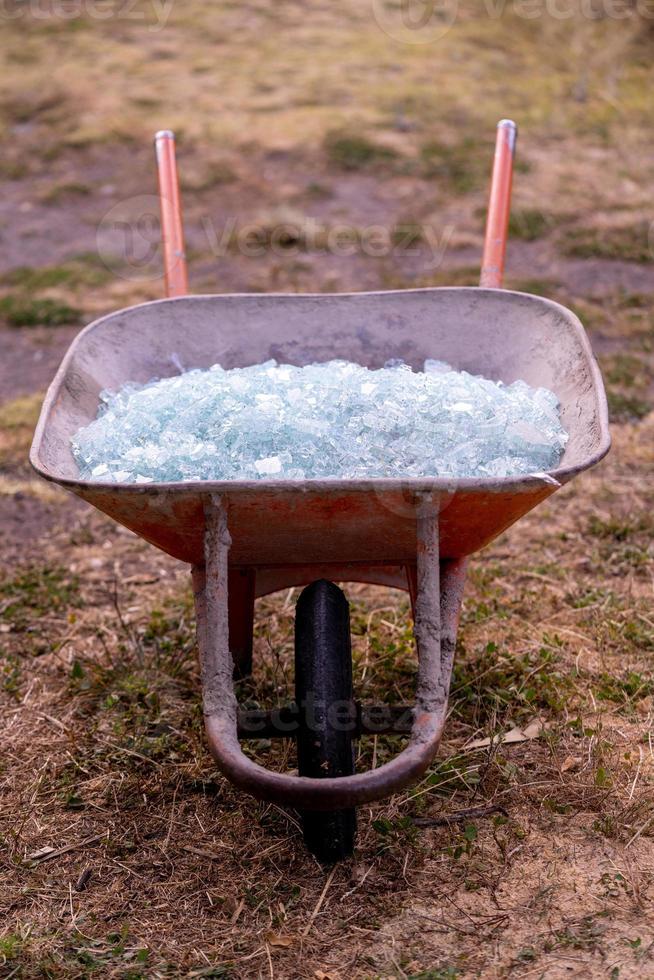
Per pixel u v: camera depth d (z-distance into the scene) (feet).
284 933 7.30
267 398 8.04
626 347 17.70
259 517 7.24
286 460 7.51
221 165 26.61
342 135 27.99
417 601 7.30
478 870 7.79
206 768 9.02
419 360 9.97
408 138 27.99
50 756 9.29
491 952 7.08
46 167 27.53
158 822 8.46
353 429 7.84
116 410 8.60
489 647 10.21
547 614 11.18
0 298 20.49
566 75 33.12
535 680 9.96
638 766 8.85
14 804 8.71
